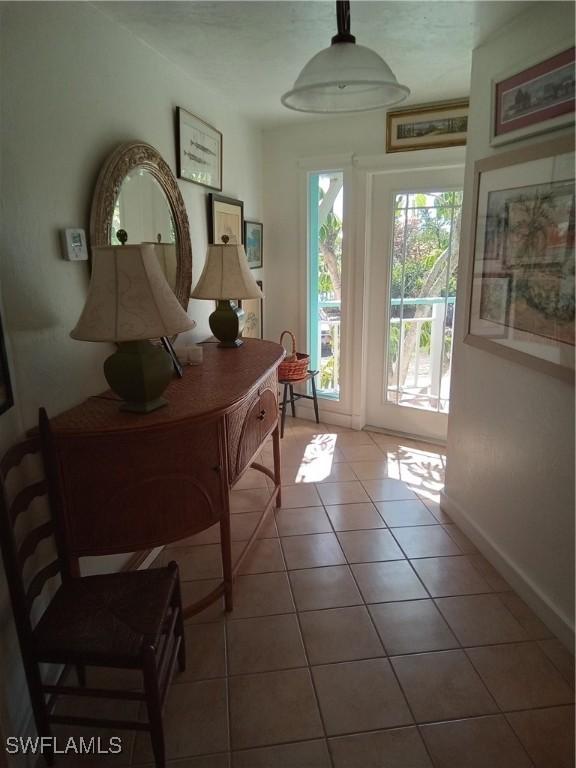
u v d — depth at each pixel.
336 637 1.77
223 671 1.63
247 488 2.86
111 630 1.26
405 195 3.22
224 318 2.49
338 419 3.85
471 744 1.39
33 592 1.30
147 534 1.61
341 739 1.41
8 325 1.38
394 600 1.95
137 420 1.51
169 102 2.29
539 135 1.71
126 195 1.93
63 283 1.63
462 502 2.42
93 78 1.74
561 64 1.57
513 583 2.00
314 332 3.83
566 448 1.66
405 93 1.36
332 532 2.42
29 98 1.44
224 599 1.91
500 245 1.94
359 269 3.43
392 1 1.70
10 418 1.37
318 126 3.34
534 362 1.75
